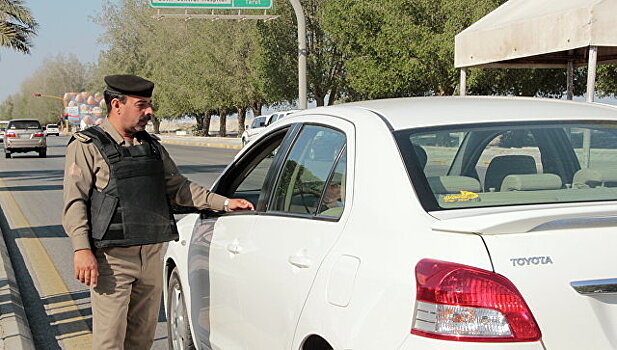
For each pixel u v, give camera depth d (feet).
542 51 33.45
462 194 9.16
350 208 9.71
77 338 18.94
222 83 164.25
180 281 15.06
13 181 71.97
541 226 7.80
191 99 188.34
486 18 39.22
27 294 23.80
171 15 82.07
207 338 13.60
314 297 9.55
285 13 142.41
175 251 15.43
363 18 110.42
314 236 10.14
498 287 7.58
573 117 10.98
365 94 129.90
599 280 7.80
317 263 9.71
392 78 106.73
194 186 13.03
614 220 7.97
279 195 11.84
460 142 10.18
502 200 9.12
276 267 10.73
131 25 225.76
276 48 143.64
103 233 11.91
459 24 97.09
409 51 103.50
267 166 13.66
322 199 10.61
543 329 7.59
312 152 11.46
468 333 7.57
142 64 227.20
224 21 161.48
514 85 107.65
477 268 7.69
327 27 119.96
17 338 17.26
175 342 15.70
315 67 142.92
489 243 7.80
